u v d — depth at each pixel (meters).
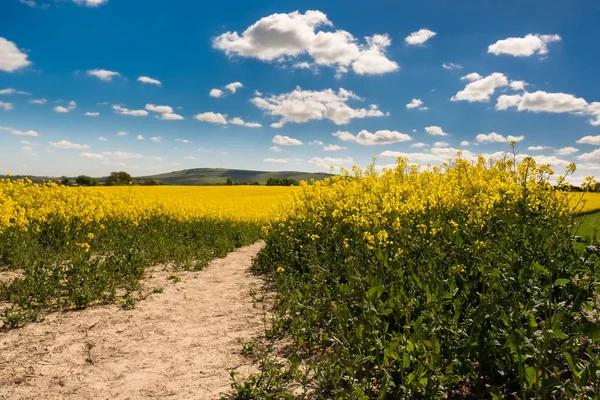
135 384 3.83
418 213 6.91
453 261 4.94
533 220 5.26
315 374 3.82
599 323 3.40
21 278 7.49
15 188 14.23
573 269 4.27
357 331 3.68
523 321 3.80
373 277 4.54
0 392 3.62
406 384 3.07
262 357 4.38
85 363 4.30
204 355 4.53
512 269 4.11
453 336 3.50
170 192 48.12
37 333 5.11
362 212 7.43
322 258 7.10
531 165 6.24
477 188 7.52
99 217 12.69
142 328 5.42
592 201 26.92
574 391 2.45
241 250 15.24
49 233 10.92
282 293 6.49
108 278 7.44
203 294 7.35
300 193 10.92
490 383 3.31
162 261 10.41
